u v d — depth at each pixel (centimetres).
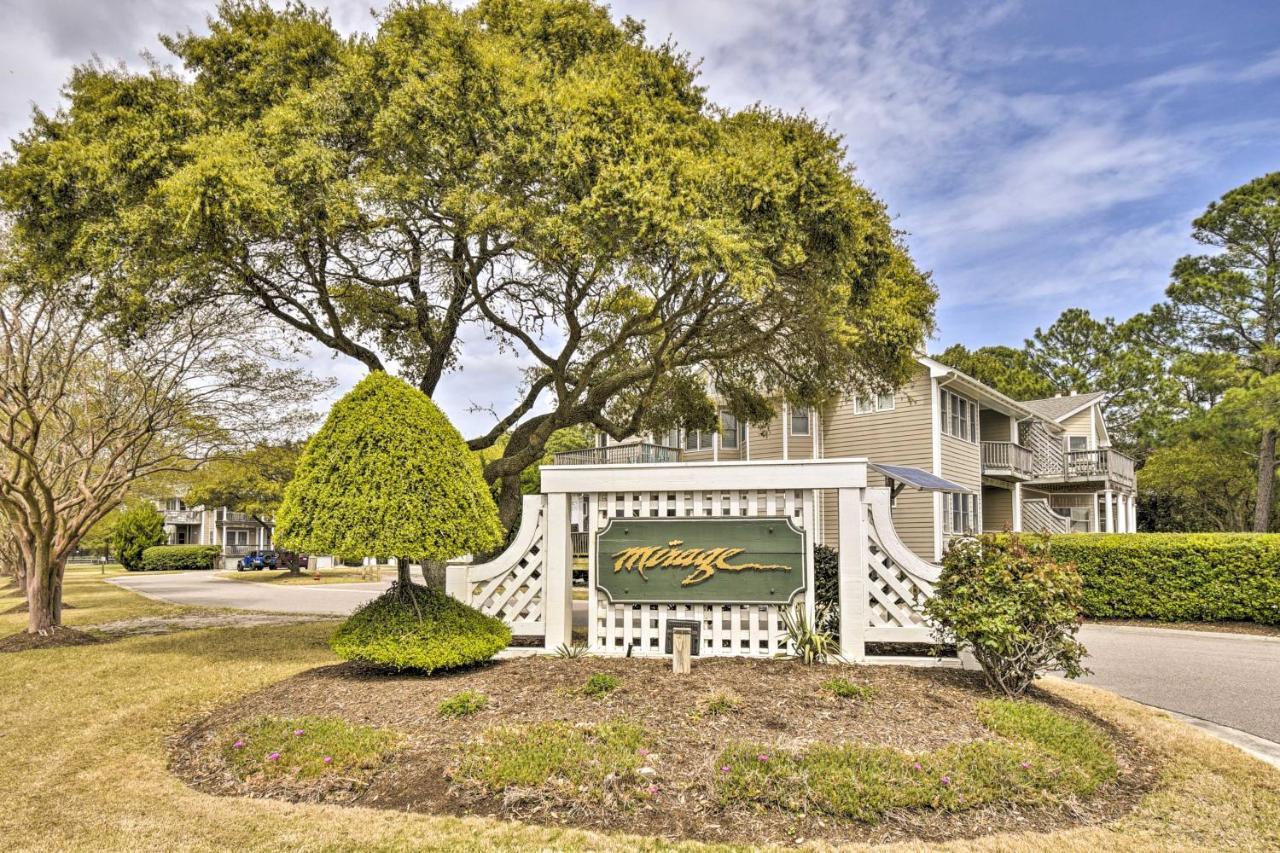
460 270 1040
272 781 442
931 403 1900
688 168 795
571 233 792
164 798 428
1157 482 2781
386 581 2864
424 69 821
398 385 654
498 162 802
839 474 660
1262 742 567
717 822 385
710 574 671
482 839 370
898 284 1041
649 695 523
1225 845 369
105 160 808
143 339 1026
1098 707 621
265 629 1171
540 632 738
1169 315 2953
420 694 553
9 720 609
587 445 3309
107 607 1662
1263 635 1163
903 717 491
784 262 845
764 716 487
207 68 888
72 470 1262
